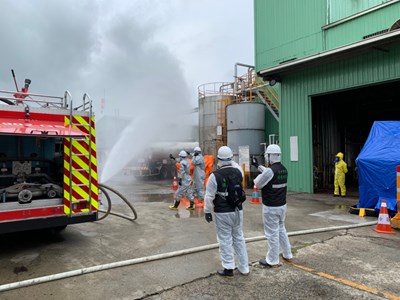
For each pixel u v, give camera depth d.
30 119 5.14
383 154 7.56
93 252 5.14
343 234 6.09
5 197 5.04
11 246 5.50
